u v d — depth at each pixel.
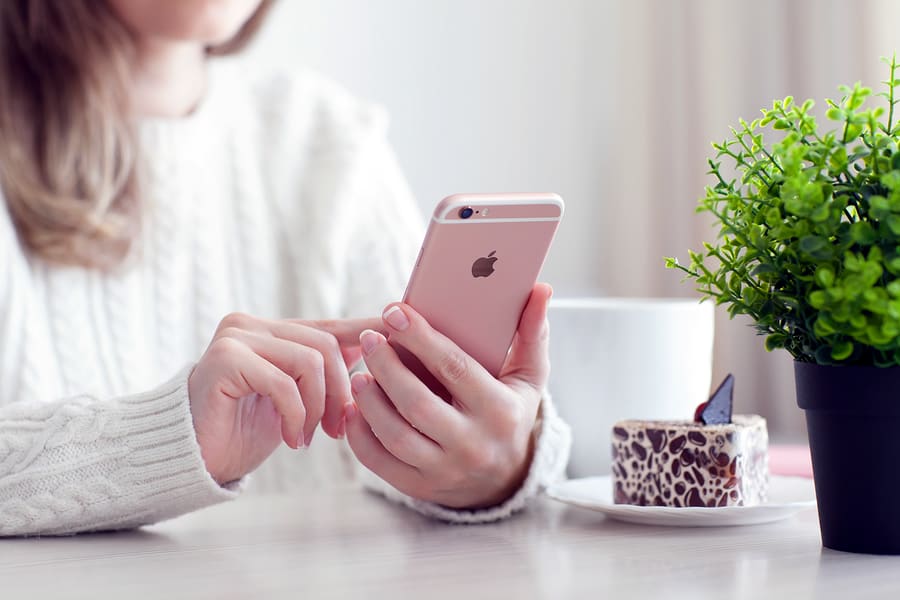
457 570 0.82
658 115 2.37
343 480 1.49
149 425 0.96
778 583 0.78
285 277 1.50
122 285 1.39
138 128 1.42
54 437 0.97
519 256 0.91
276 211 1.50
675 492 0.94
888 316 0.78
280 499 1.08
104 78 1.36
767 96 2.11
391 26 2.08
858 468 0.82
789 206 0.80
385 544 0.90
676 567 0.81
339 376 0.98
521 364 0.98
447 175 2.15
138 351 1.40
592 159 2.34
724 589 0.77
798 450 1.21
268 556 0.87
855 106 0.82
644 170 2.38
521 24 2.24
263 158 1.52
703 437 0.93
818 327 0.80
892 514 0.82
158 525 0.98
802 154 0.81
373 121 1.60
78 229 1.34
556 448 1.02
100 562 0.86
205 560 0.86
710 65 2.24
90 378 1.36
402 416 0.94
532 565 0.83
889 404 0.81
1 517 0.95
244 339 0.97
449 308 0.92
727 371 2.14
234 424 0.97
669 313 1.10
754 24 2.14
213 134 1.49
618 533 0.91
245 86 1.57
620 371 1.10
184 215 1.44
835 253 0.80
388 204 1.56
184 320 1.44
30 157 1.34
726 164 2.20
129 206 1.38
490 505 0.98
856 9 1.90
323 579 0.81
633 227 2.38
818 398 0.82
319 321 1.00
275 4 1.56
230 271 1.48
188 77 1.49
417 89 2.11
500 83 2.22
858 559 0.82
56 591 0.79
